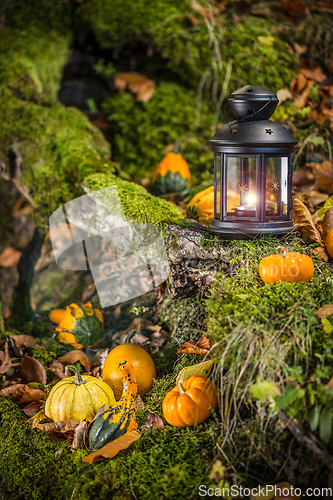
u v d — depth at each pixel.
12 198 3.91
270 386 1.50
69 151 3.06
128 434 1.85
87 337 2.38
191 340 2.22
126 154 3.83
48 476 1.83
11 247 3.68
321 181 2.77
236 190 2.36
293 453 1.63
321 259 2.11
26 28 3.99
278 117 3.26
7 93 3.49
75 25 4.07
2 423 2.13
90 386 1.98
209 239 2.13
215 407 1.85
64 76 4.07
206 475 1.65
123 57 4.02
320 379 1.60
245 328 1.68
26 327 2.92
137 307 2.57
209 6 3.74
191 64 3.71
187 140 3.71
